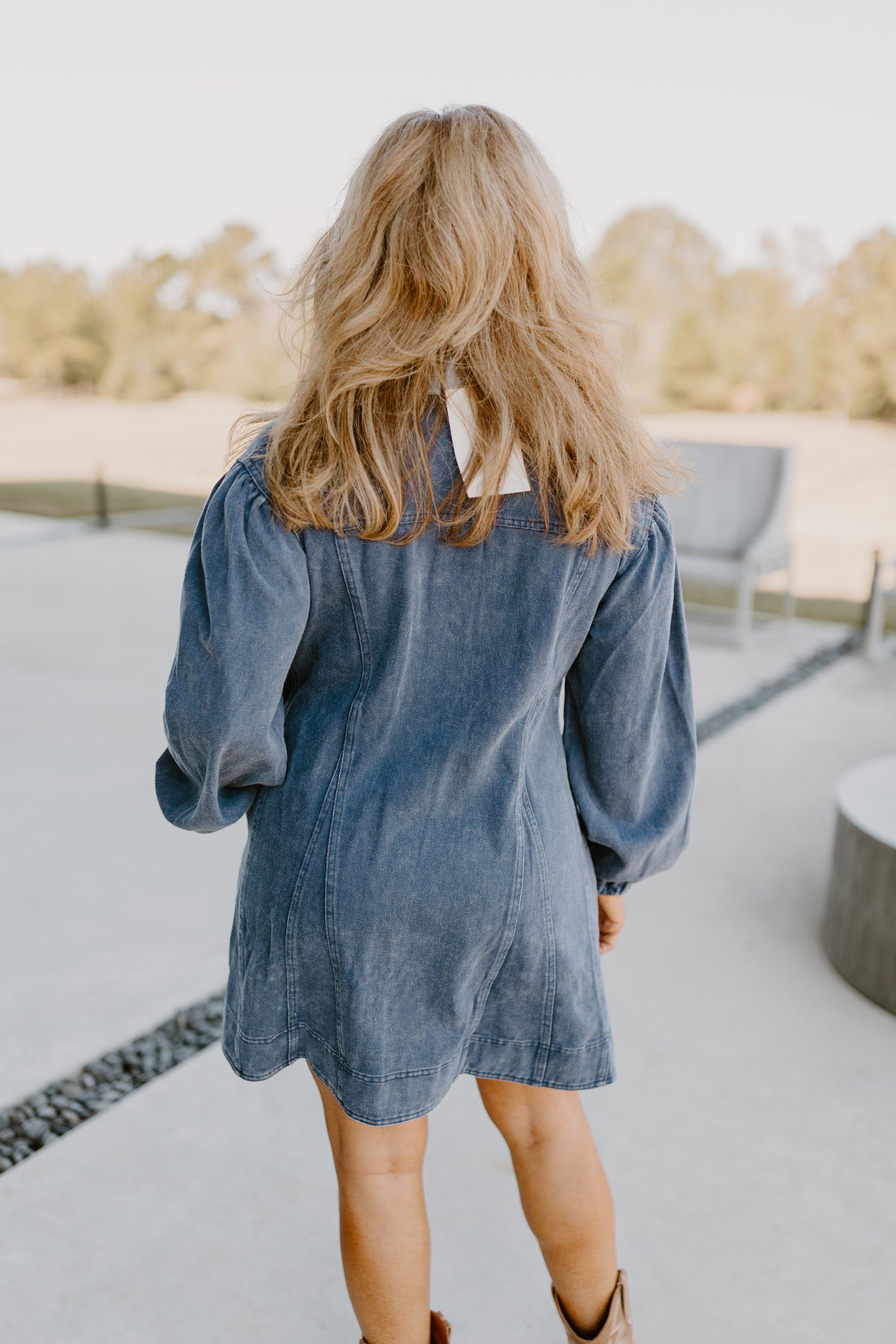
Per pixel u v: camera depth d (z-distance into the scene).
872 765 2.57
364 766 1.00
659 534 1.02
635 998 2.20
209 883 2.72
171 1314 1.39
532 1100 1.15
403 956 1.00
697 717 4.24
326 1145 1.73
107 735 3.94
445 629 0.98
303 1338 1.36
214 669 0.93
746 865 2.89
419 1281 1.11
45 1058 1.95
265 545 0.94
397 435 0.93
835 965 2.31
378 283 0.92
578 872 1.09
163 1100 1.84
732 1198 1.62
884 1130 1.79
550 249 0.92
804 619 6.19
